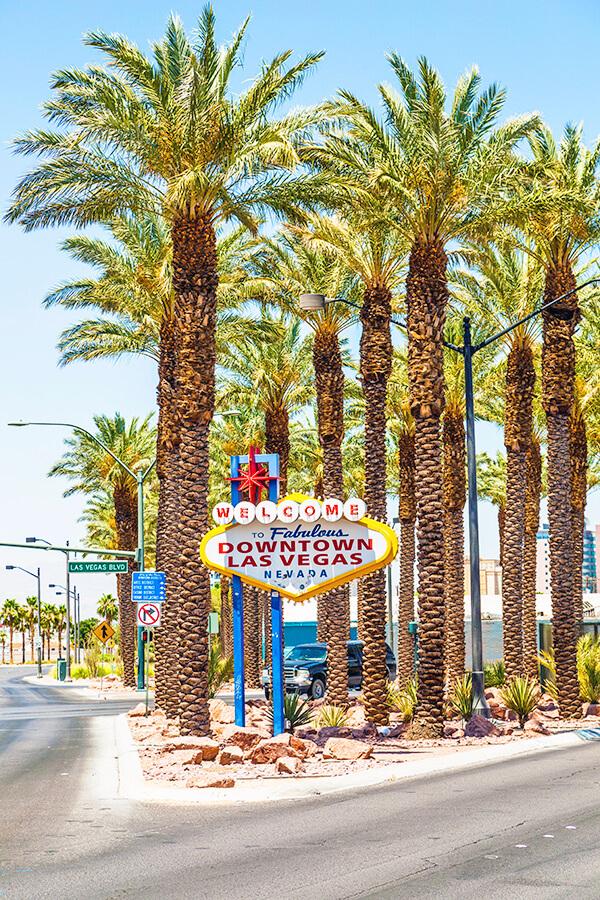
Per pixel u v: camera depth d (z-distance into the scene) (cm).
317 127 2605
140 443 5919
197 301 2439
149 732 2697
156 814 1416
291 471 6128
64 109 2472
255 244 3450
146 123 2461
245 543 2314
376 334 3022
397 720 2983
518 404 3478
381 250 2984
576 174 3027
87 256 3394
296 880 971
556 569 2986
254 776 1792
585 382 4069
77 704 4609
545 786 1622
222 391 4512
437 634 2448
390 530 2292
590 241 3059
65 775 1895
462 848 1116
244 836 1223
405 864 1036
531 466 4422
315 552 2300
